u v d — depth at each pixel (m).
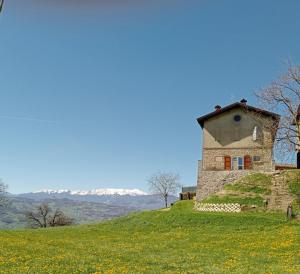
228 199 63.09
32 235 50.78
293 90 62.78
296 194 60.53
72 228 61.25
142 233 52.34
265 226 49.72
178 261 29.67
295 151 62.06
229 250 36.75
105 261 28.92
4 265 26.03
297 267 26.72
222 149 77.62
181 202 74.25
